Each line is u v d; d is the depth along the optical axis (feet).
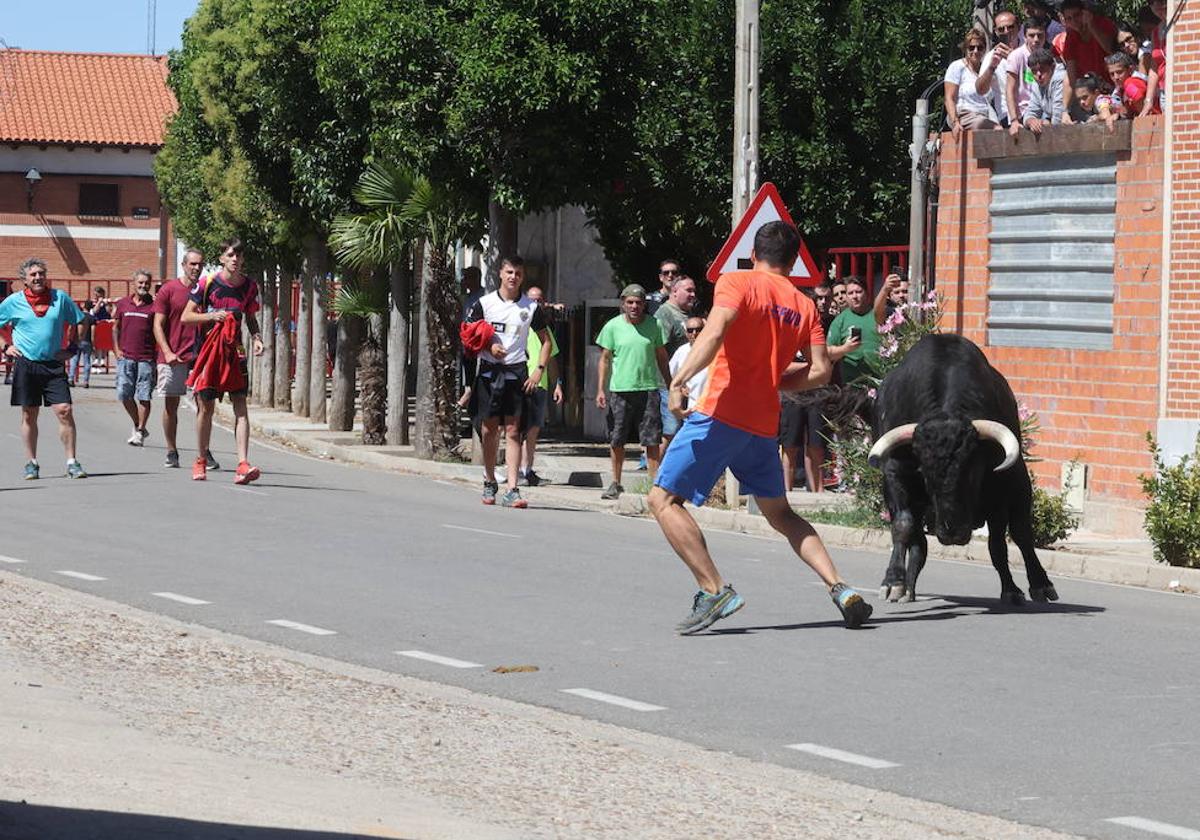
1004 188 112.68
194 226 245.04
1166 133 102.53
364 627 64.03
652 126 145.79
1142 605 74.08
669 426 117.08
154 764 41.09
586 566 80.53
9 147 393.50
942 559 90.79
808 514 102.27
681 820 39.27
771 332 62.59
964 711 51.44
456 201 144.15
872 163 147.54
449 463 136.67
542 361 109.19
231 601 69.00
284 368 219.00
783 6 146.20
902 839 38.32
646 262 164.25
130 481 112.88
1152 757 46.09
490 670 56.85
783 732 48.65
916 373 70.33
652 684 54.85
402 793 40.32
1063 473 108.27
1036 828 39.60
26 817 34.35
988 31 120.26
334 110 163.94
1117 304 105.29
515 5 134.00
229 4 208.64
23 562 77.92
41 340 113.50
